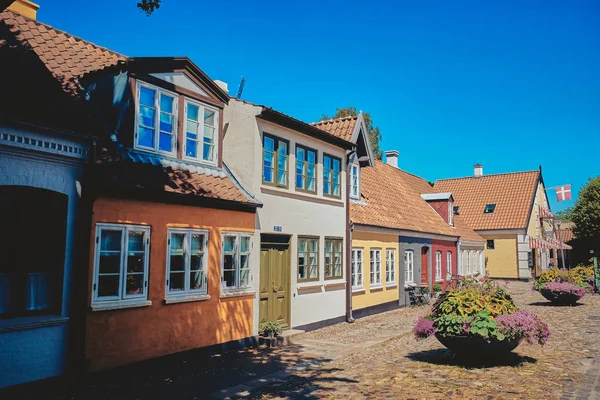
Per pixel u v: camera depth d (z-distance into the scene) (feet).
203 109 34.04
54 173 23.99
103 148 27.14
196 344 30.86
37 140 23.11
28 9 34.22
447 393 22.56
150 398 22.65
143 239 27.81
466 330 26.58
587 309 57.06
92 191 25.07
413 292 65.21
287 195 41.16
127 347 26.40
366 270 54.49
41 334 23.04
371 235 56.08
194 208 31.12
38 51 29.73
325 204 46.78
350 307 49.42
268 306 38.88
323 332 43.01
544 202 135.33
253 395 23.49
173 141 31.63
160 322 28.40
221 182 34.40
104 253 25.72
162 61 30.37
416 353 33.30
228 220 33.96
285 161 41.60
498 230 108.99
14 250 22.93
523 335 26.76
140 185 26.78
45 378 23.09
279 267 40.45
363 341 38.47
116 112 28.84
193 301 30.66
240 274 35.35
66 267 24.30
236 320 34.32
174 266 29.73
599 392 22.30
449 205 86.28
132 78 29.12
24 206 23.39
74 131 24.45
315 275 45.03
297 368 29.07
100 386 24.07
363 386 24.58
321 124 53.83
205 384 25.30
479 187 121.90
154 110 30.53
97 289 25.12
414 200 79.71
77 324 24.22
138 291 27.40
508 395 21.97
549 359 29.73
